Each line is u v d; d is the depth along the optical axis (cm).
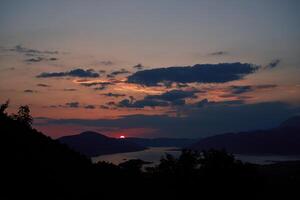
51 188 1927
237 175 2300
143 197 2198
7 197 1659
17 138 2512
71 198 1897
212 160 2369
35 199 1739
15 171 1950
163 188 2298
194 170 2381
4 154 2122
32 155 2302
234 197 2250
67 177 2183
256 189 2314
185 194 2248
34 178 1961
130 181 2428
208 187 2255
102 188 2188
